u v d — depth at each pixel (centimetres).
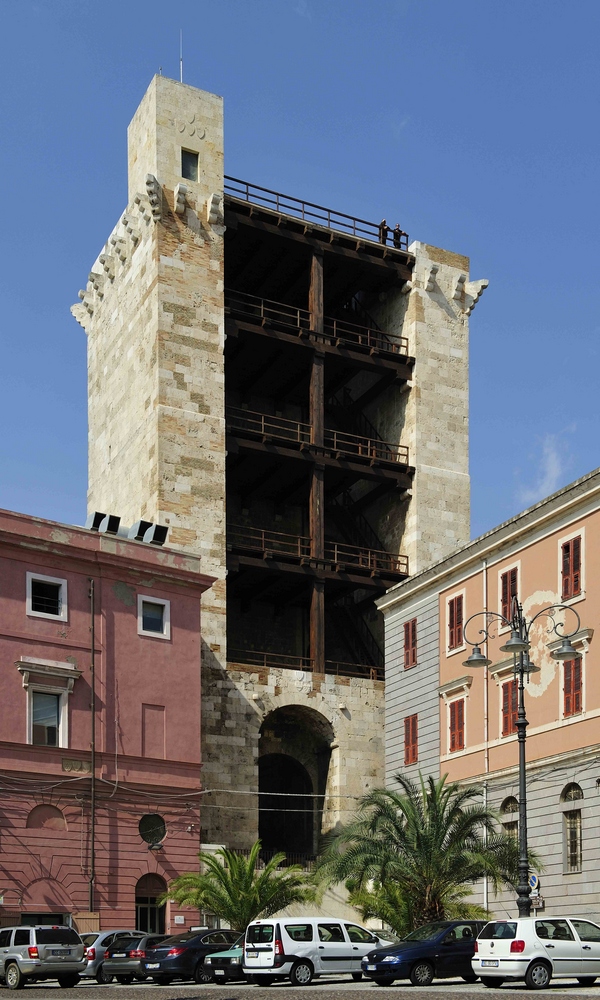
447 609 5603
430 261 7288
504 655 5159
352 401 7431
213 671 6100
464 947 3572
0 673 4878
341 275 7281
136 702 5247
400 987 3403
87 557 5228
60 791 4934
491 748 5169
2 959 3809
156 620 5434
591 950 3284
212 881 4803
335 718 6419
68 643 5097
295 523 7475
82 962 3847
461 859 4250
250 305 6794
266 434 6544
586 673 4697
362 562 7125
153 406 6331
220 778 5984
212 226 6631
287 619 7319
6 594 4969
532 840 4838
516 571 5159
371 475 6850
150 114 6725
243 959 3819
